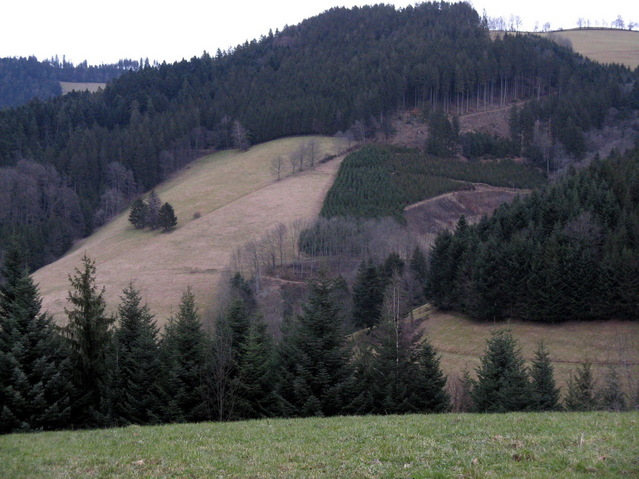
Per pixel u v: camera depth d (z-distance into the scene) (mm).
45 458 18703
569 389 46062
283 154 175125
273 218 127875
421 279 90438
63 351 36344
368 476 14766
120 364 37156
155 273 107875
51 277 112062
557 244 70688
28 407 32719
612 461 15352
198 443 20406
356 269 92562
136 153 176125
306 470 15750
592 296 67688
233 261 102688
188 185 164125
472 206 130875
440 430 20719
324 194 138750
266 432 22375
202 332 39000
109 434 23734
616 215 75438
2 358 32969
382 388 39031
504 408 39375
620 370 54125
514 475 14352
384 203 123312
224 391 35719
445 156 164125
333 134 189000
